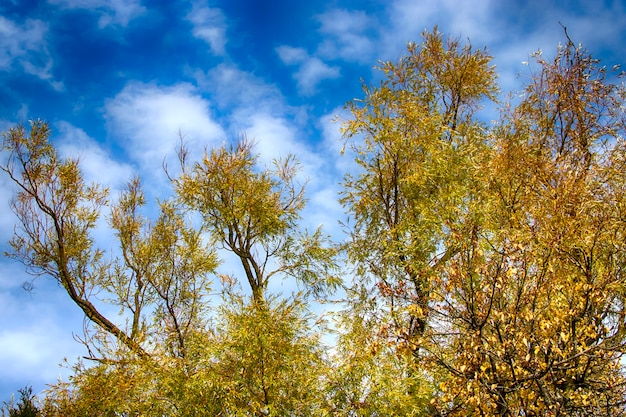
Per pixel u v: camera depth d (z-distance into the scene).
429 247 10.58
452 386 7.02
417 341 7.47
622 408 7.16
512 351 6.81
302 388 9.72
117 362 11.41
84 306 13.95
